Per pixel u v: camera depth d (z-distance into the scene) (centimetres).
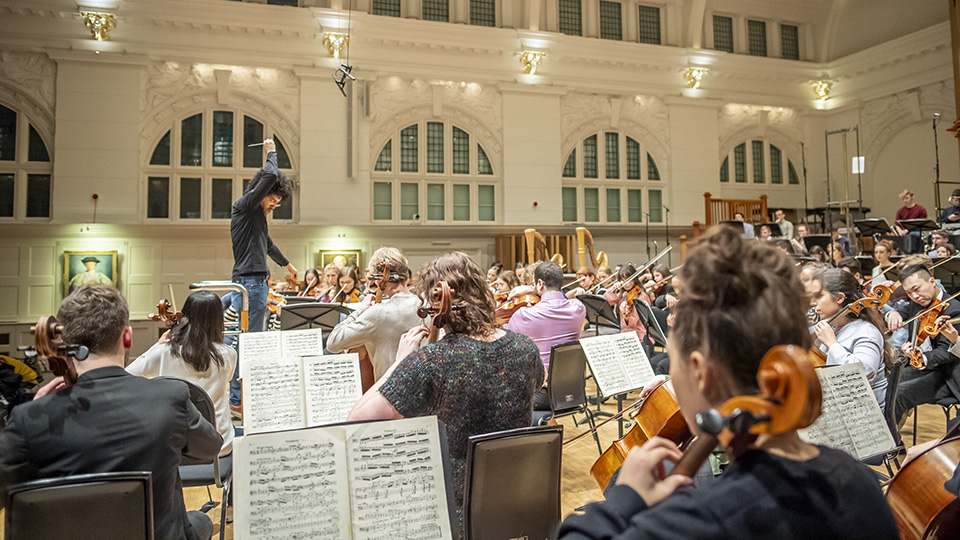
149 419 168
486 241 1273
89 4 1049
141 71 1092
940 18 1354
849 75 1493
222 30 1127
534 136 1308
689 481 84
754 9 1507
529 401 202
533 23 1297
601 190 1383
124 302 178
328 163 1182
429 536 158
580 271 777
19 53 1041
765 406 75
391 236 1205
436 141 1280
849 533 79
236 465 148
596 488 363
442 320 193
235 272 477
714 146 1431
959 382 365
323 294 762
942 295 452
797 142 1524
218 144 1152
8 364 273
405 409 179
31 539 148
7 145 1046
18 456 157
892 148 1436
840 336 289
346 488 154
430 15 1275
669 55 1388
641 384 357
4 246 1023
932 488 144
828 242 1094
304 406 282
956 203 1021
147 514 157
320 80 1181
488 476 180
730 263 86
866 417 214
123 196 1076
